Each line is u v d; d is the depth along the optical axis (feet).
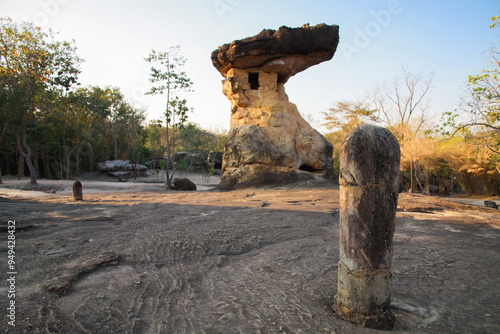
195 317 11.53
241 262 18.65
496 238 24.80
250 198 48.08
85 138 133.59
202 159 186.29
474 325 11.38
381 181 10.96
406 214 34.99
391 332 10.59
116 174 137.90
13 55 75.41
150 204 41.06
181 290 14.08
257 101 71.46
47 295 12.51
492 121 51.62
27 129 83.20
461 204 40.93
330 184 62.34
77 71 82.74
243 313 11.85
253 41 65.26
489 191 114.32
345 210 11.55
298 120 72.69
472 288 14.92
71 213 33.19
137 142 173.27
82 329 10.24
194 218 30.78
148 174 156.15
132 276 15.34
